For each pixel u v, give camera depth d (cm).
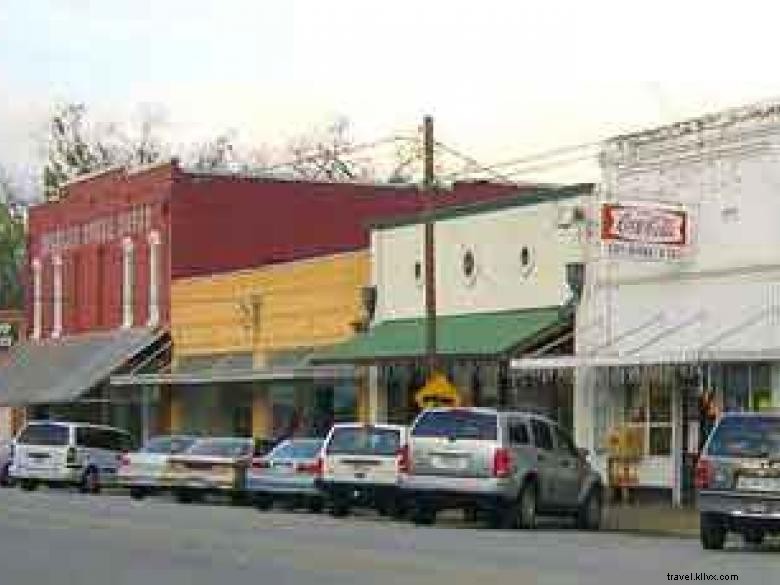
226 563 2167
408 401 4647
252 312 5512
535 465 3125
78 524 2970
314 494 3766
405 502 3388
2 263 10750
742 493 2588
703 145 3669
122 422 6500
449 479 3094
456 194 6650
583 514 3241
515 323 4144
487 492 3048
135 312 6481
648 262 3766
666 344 3719
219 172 6306
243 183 6344
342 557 2261
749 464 2595
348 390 5009
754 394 3512
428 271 3956
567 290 4062
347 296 4984
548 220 4150
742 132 3562
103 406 6650
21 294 10700
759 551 2584
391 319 4750
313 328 5156
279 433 5366
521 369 3912
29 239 7631
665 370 3712
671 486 3722
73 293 7100
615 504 3778
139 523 3028
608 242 3588
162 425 6144
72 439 4781
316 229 6469
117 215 6681
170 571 2058
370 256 4878
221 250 6281
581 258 4028
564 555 2361
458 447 3097
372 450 3531
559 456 3209
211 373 5375
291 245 6419
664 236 3653
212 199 6284
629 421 3872
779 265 3444
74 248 7106
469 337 4209
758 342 3466
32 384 6781
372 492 3500
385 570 2059
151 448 4309
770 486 2575
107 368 6144
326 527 3038
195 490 4184
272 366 5203
